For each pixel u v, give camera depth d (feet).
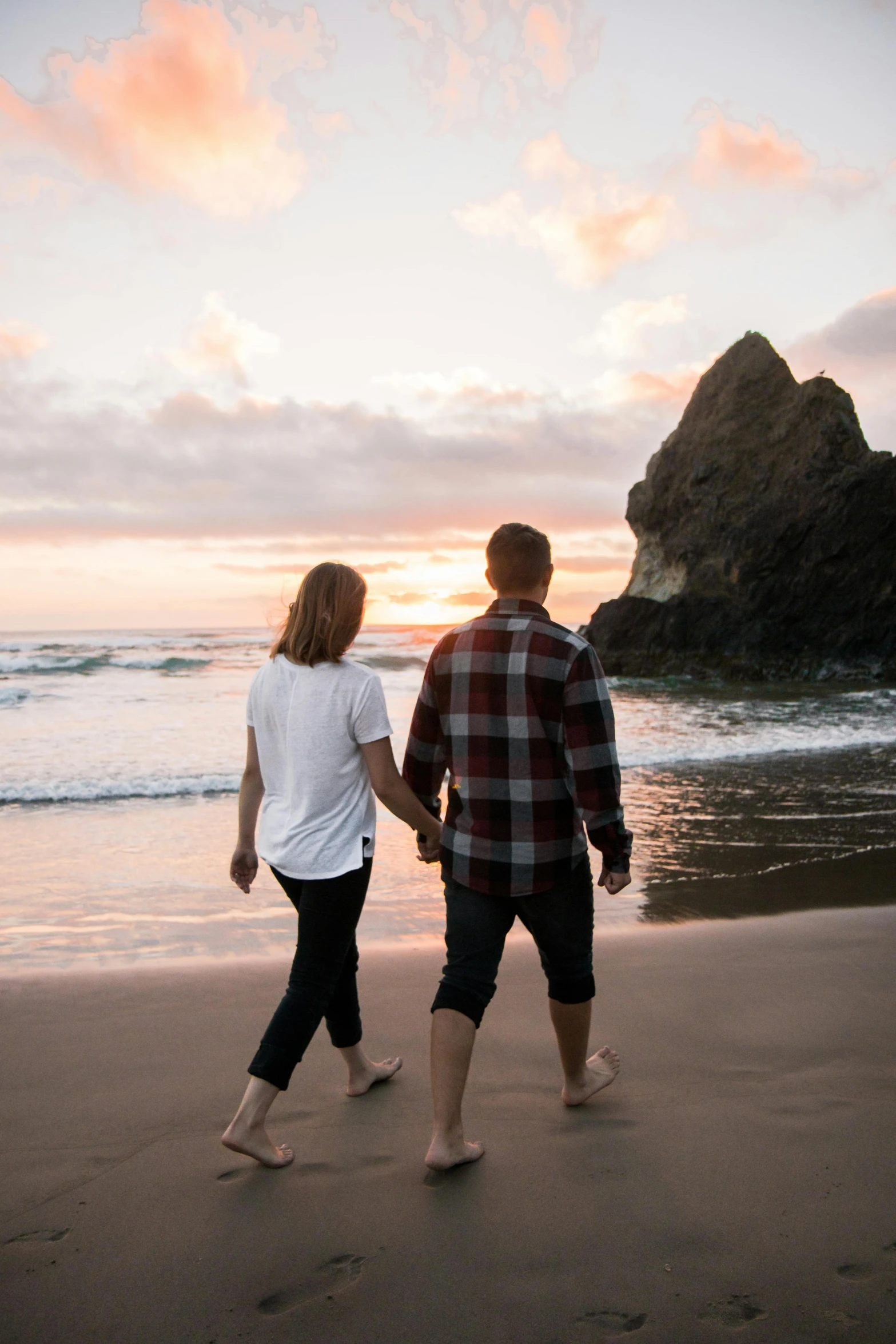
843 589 81.87
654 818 22.81
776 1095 8.09
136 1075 8.48
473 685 6.88
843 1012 10.22
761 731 42.16
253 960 12.09
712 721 46.98
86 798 25.27
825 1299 5.32
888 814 23.31
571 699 6.59
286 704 7.14
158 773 29.04
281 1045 6.86
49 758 32.22
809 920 14.30
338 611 7.11
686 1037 9.47
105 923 14.16
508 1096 8.06
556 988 7.35
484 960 7.00
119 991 10.80
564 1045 7.63
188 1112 7.73
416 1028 9.69
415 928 13.99
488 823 6.89
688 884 16.74
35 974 11.37
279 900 15.51
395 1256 5.78
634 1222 6.14
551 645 6.69
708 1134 7.36
